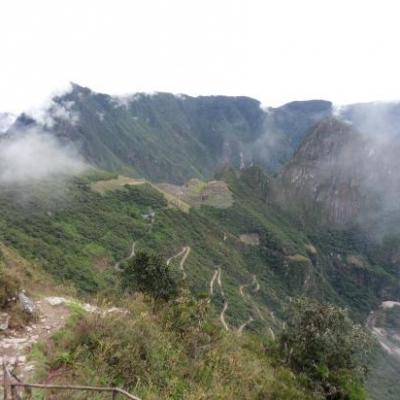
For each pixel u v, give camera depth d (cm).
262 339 2777
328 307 2752
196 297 2609
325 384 2234
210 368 1415
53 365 1048
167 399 1077
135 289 2805
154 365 1202
